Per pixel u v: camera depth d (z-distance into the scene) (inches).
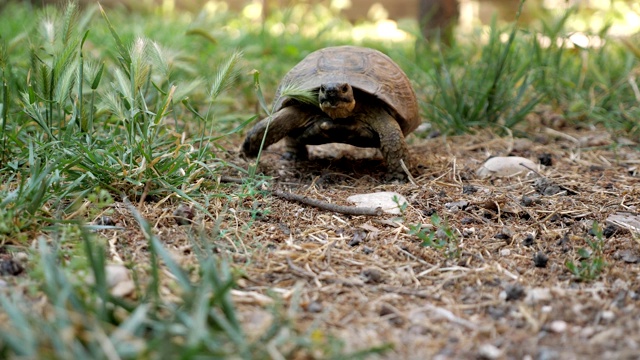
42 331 61.1
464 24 142.2
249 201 72.1
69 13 72.5
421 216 71.4
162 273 65.6
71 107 76.1
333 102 72.6
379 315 64.5
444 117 84.7
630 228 70.1
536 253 68.6
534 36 86.7
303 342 61.7
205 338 60.7
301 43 109.3
